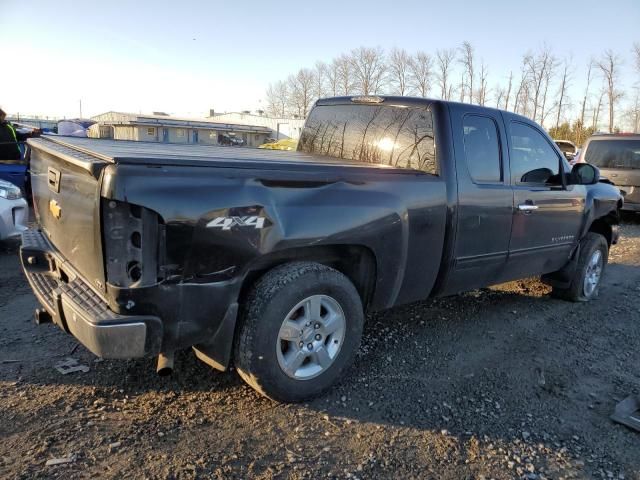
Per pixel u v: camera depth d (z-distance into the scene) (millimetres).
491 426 3184
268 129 58219
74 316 2705
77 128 17312
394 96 4270
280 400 3207
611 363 4242
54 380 3381
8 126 8594
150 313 2625
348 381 3625
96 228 2578
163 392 3312
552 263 5238
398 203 3480
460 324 4898
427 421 3193
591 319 5301
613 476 2783
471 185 3988
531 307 5570
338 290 3268
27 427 2846
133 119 52594
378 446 2904
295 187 3002
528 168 4656
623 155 11695
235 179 2768
